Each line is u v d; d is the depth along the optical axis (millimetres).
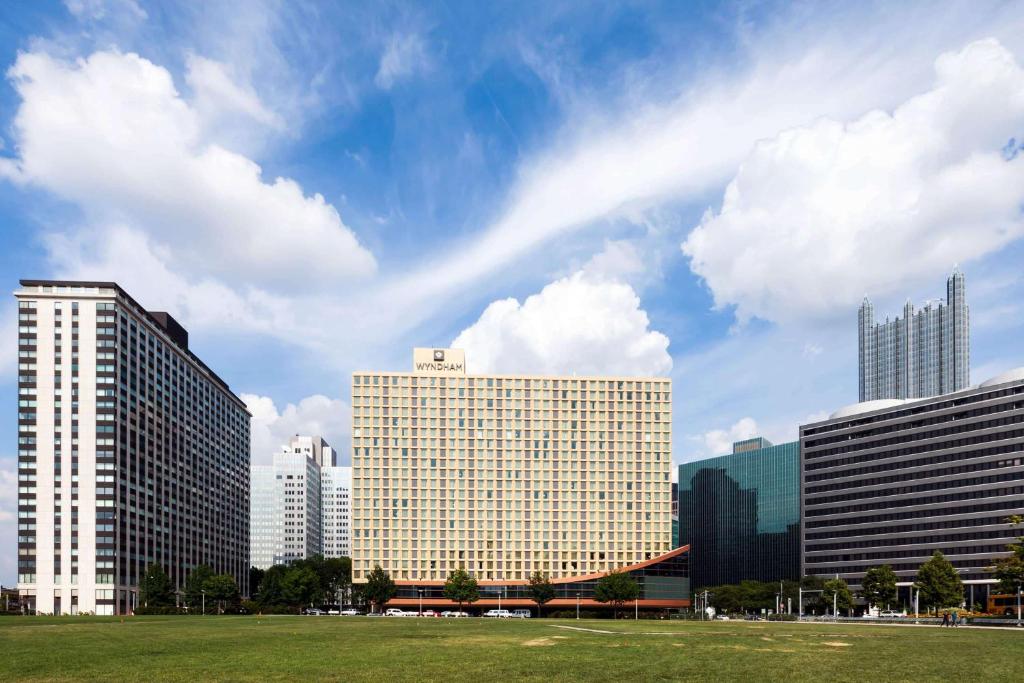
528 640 73812
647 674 44750
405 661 51344
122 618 139625
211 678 42031
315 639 73000
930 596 182750
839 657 56000
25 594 197625
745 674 44938
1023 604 165875
